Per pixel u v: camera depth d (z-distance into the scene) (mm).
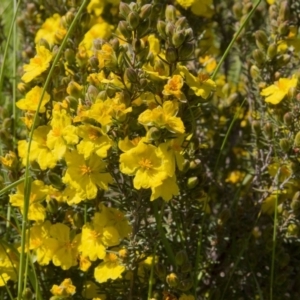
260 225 767
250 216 744
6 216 746
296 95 711
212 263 735
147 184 636
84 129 641
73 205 694
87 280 712
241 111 811
